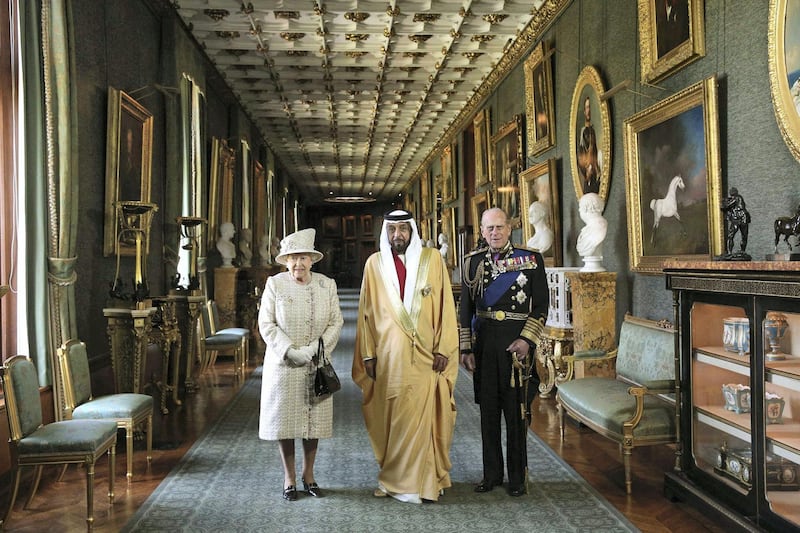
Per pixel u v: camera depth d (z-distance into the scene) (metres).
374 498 4.60
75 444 4.05
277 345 4.50
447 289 4.79
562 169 9.65
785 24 4.29
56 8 5.67
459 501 4.53
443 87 14.85
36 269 5.56
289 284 4.68
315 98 15.70
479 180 14.95
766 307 3.52
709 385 4.19
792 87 4.24
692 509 4.34
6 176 5.47
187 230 9.52
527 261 4.77
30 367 4.32
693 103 5.52
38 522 4.19
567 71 9.34
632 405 4.88
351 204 42.09
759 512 3.58
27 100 5.51
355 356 4.92
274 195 23.67
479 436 6.39
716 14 5.36
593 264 7.25
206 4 9.71
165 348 7.41
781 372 3.42
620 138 7.42
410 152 24.19
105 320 7.28
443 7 10.16
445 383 4.71
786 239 3.92
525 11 10.27
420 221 28.33
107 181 7.17
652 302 6.64
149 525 4.10
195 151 10.87
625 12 7.25
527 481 4.67
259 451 5.83
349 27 10.98
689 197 5.73
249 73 13.47
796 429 3.37
